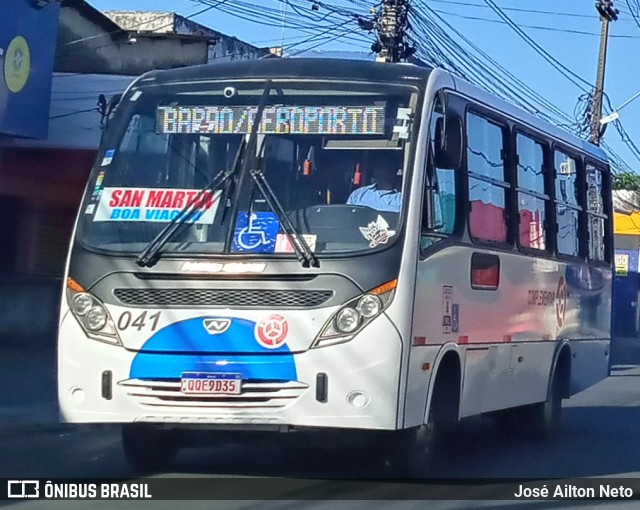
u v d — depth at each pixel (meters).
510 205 10.86
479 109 10.02
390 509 8.19
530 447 12.38
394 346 8.06
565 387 13.24
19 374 16.69
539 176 11.95
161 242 8.32
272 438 9.26
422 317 8.49
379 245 8.19
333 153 8.55
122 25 32.06
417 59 21.25
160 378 8.16
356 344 8.02
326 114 8.66
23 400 14.09
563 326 12.88
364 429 8.05
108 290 8.32
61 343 8.41
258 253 8.19
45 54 19.33
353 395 8.02
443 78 9.19
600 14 31.17
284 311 8.08
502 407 10.88
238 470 9.73
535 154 11.84
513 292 10.95
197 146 8.72
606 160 15.02
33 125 19.11
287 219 8.30
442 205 9.05
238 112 8.76
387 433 8.72
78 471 9.66
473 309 9.77
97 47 26.38
